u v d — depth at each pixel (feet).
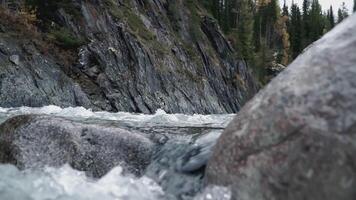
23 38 66.74
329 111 7.60
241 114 9.39
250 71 176.86
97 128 12.23
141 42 97.04
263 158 8.16
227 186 8.68
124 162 11.43
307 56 9.00
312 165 7.36
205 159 10.32
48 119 12.33
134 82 87.92
